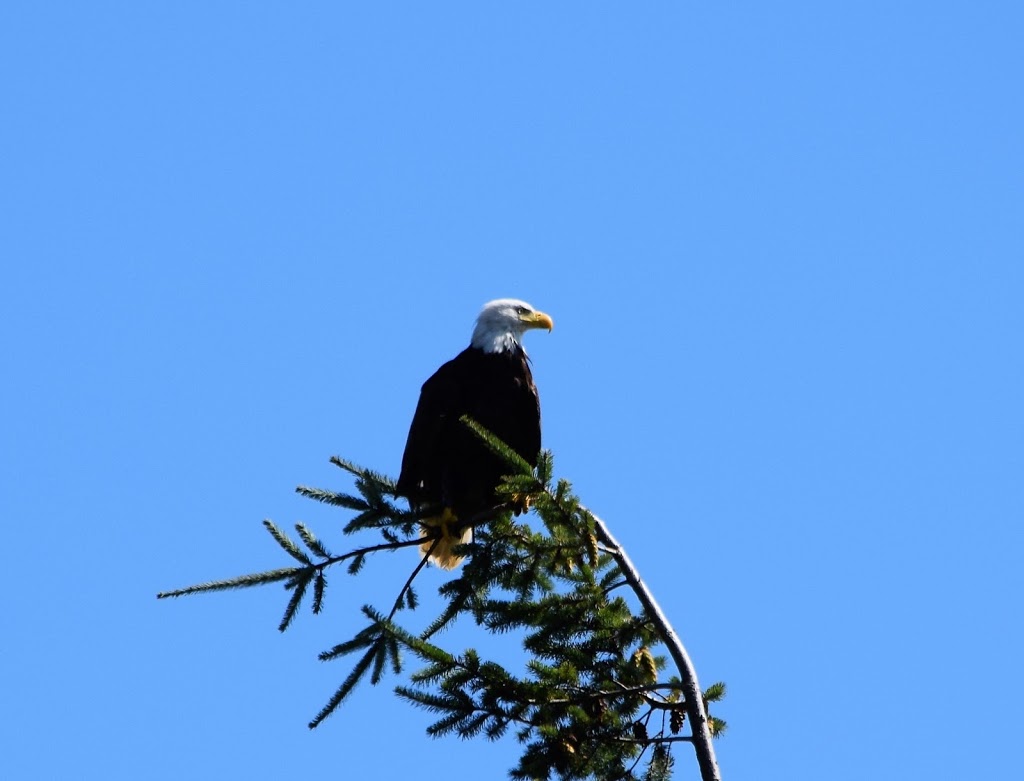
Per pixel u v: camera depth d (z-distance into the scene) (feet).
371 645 35.19
